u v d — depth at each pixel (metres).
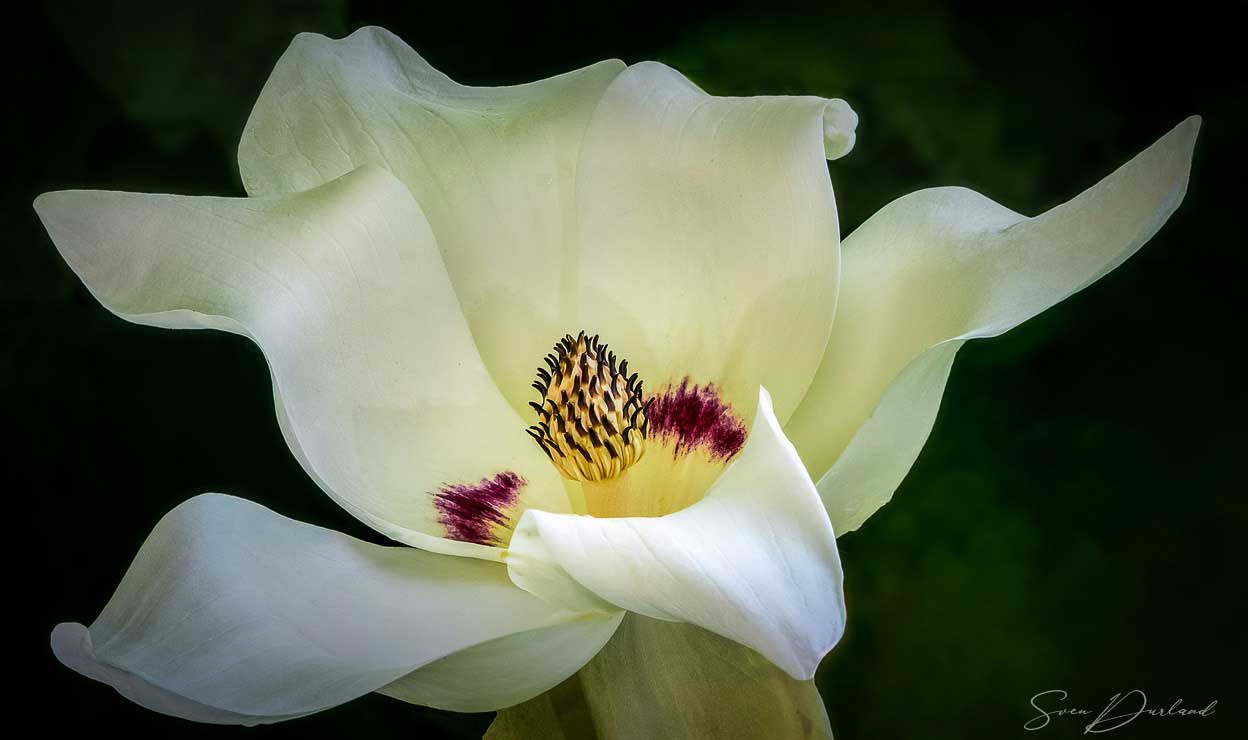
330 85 0.63
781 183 0.62
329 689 0.54
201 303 0.58
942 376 0.58
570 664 0.56
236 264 0.59
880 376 0.60
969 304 0.59
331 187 0.61
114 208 0.59
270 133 0.63
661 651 0.58
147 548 0.55
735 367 0.63
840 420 0.61
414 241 0.62
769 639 0.50
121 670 0.53
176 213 0.59
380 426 0.61
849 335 0.61
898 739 0.62
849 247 0.63
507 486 0.62
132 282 0.58
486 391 0.63
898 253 0.61
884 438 0.57
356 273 0.61
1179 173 0.56
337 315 0.61
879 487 0.58
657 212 0.63
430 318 0.62
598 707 0.57
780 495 0.52
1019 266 0.58
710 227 0.63
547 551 0.54
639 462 0.63
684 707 0.57
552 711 0.57
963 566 0.63
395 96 0.63
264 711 0.53
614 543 0.53
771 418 0.54
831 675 0.63
